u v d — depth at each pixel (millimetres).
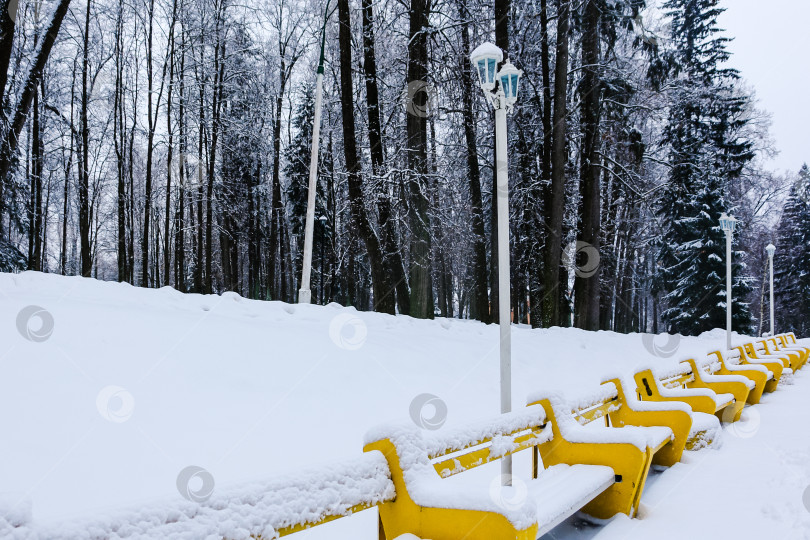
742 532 3379
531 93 19891
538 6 19203
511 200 20219
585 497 3262
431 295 16828
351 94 14812
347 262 30094
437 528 2354
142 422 4086
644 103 20812
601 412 4723
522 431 3564
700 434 5477
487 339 10859
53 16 11789
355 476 2240
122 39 26906
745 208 41188
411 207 14375
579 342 12750
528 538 2285
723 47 27578
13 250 25641
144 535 1473
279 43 28156
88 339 5250
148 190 27500
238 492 1770
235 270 37125
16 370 4344
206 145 28156
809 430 6363
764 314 49656
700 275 33375
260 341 6465
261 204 36375
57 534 1313
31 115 25391
